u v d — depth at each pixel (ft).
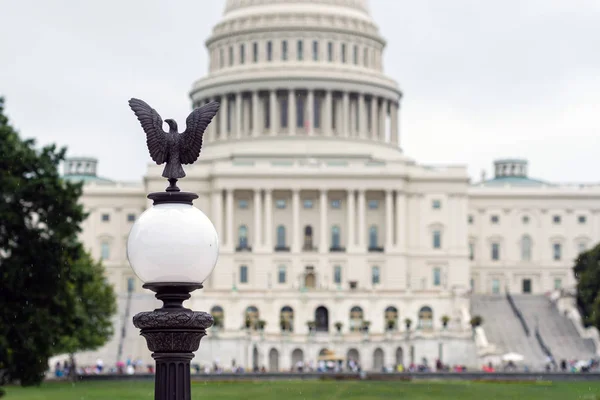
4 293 263.29
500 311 601.21
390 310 594.24
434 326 593.42
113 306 491.31
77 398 311.47
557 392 348.38
